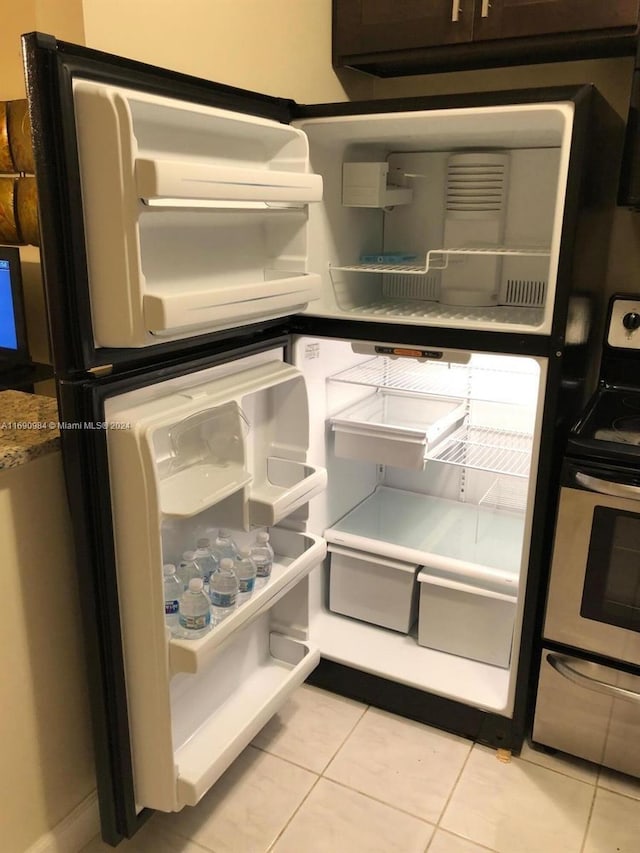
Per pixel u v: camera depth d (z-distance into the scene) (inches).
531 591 66.1
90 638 53.0
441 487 97.7
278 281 56.7
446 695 73.7
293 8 73.6
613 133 70.7
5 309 79.7
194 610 54.6
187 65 62.1
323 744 73.7
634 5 63.9
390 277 85.4
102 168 42.9
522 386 87.1
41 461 52.0
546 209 74.9
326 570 89.8
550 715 70.6
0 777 53.3
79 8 53.1
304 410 67.5
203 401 53.7
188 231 53.6
